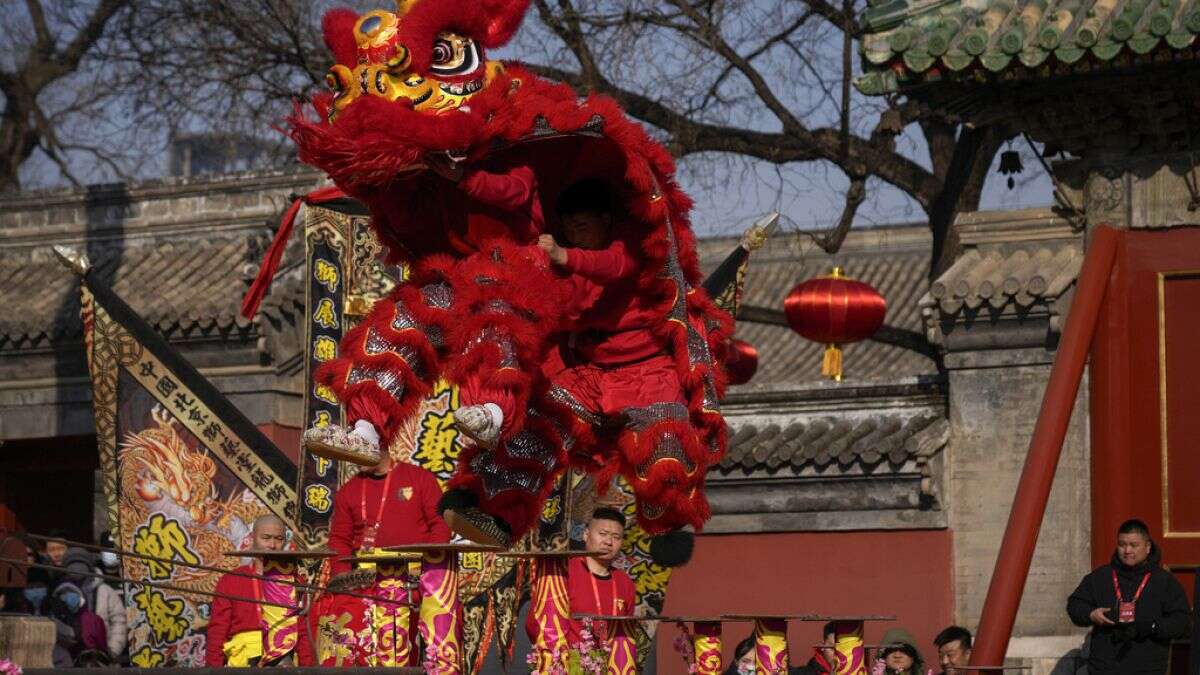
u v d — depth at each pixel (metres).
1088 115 11.10
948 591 12.84
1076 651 11.70
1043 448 10.49
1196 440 11.06
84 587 13.42
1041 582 11.92
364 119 5.85
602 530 9.32
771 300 33.00
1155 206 11.23
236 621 9.54
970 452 12.73
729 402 13.97
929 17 10.66
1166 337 11.18
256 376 15.25
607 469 6.68
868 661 9.77
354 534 9.36
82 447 17.89
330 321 11.46
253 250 15.69
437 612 7.14
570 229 6.63
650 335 6.65
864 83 10.81
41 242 17.08
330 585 8.36
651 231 6.46
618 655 8.16
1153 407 11.17
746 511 13.61
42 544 14.29
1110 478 11.20
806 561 13.40
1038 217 12.34
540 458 6.63
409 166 5.92
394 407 6.11
